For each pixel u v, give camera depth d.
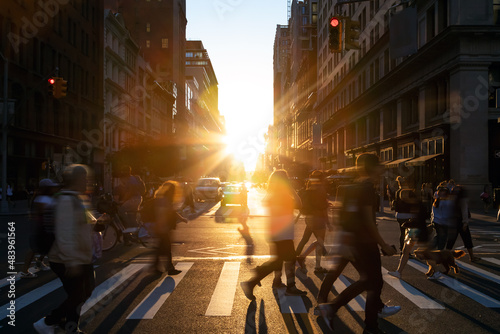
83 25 44.41
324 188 8.59
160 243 8.31
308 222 8.52
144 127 67.94
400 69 34.16
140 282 7.75
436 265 8.08
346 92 55.31
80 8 43.50
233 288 7.34
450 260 8.28
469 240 9.99
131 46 61.81
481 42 26.50
